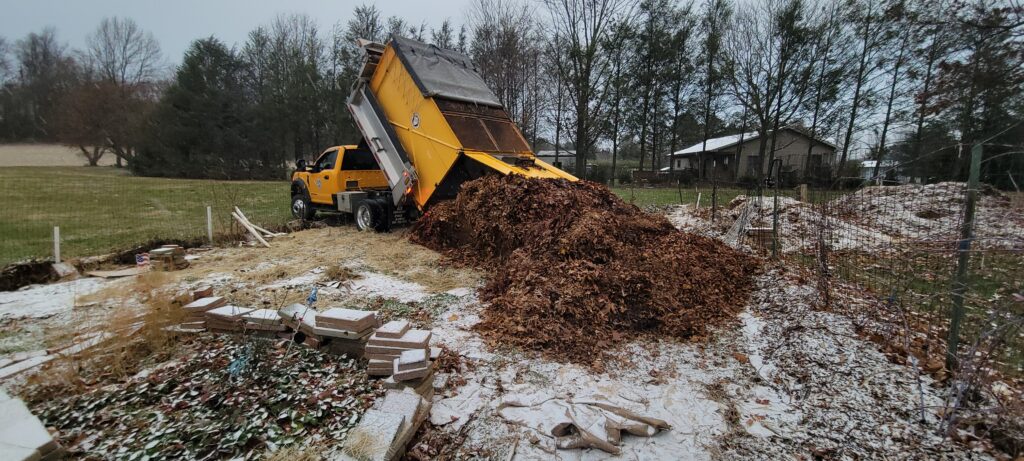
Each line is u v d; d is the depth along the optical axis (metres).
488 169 7.16
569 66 24.97
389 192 9.21
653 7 26.23
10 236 8.53
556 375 3.54
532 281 4.73
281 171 33.50
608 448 2.67
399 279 6.02
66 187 18.95
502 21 26.84
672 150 29.80
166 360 3.64
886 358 3.70
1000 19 7.63
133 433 2.69
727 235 8.74
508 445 2.73
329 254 7.21
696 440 2.81
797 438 2.83
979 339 3.03
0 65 44.38
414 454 2.62
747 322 4.63
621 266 4.79
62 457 2.43
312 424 2.77
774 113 25.25
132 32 41.91
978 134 8.70
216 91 31.12
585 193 6.57
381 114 8.41
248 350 3.55
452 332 4.33
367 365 3.49
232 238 8.47
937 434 2.82
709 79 27.11
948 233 4.62
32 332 4.20
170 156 29.84
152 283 4.66
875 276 5.70
